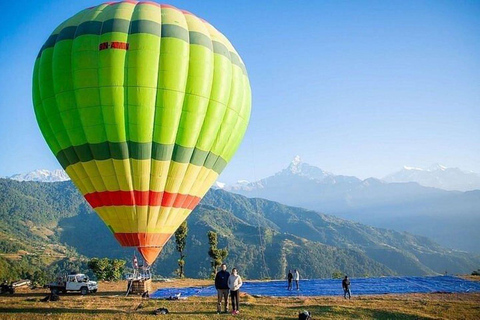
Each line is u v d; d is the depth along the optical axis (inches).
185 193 925.8
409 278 1501.0
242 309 794.2
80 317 701.9
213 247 2239.2
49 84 886.4
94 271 2251.5
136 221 876.0
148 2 968.3
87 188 892.0
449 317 749.3
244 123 1031.0
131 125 846.5
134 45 859.4
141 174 859.4
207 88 909.8
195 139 910.4
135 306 857.5
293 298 1018.7
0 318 694.5
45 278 5255.9
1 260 6830.7
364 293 1137.4
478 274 1642.5
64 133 877.2
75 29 903.7
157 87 858.1
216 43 970.7
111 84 839.7
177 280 1622.8
